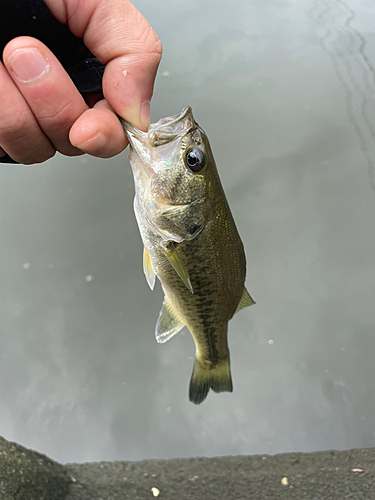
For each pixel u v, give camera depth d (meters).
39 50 0.15
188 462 0.37
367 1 0.88
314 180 0.71
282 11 0.90
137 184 0.21
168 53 0.83
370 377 0.53
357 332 0.57
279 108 0.78
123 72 0.17
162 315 0.26
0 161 0.20
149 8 0.89
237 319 0.62
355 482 0.34
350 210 0.68
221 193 0.23
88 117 0.17
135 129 0.18
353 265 0.63
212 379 0.28
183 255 0.22
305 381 0.54
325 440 0.49
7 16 0.16
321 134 0.74
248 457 0.38
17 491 0.31
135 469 0.37
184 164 0.21
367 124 0.72
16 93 0.16
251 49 0.85
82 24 0.17
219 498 0.33
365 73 0.77
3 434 0.52
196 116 0.76
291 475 0.35
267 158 0.73
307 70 0.81
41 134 0.17
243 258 0.25
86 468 0.37
